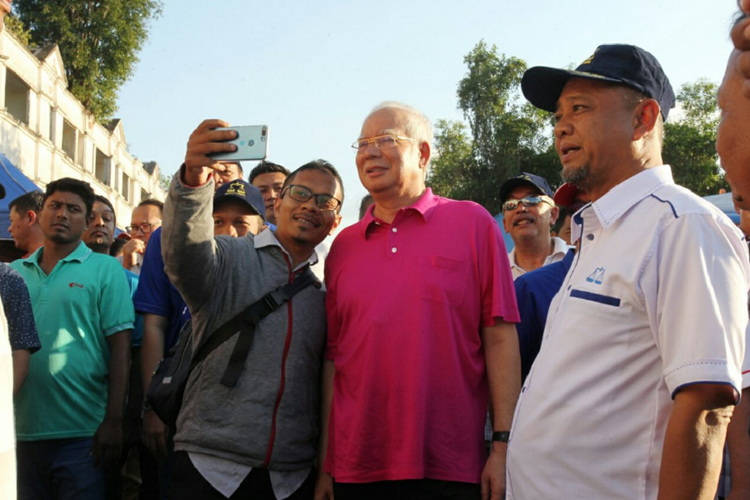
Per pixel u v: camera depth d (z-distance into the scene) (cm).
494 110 3014
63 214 393
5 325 154
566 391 191
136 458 459
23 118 2195
